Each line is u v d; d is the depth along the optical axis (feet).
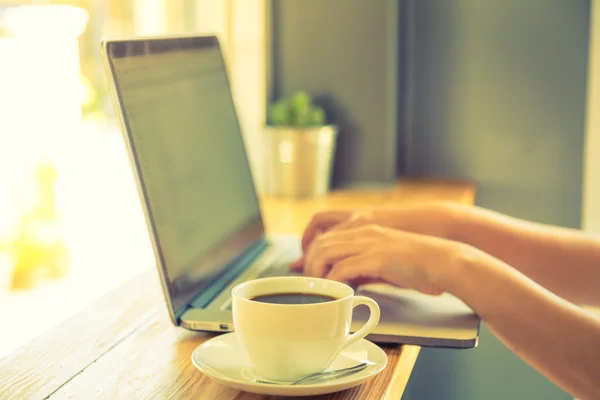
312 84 5.86
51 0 6.50
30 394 1.86
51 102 6.90
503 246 3.09
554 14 6.03
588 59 6.01
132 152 2.37
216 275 2.87
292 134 5.15
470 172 6.32
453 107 6.29
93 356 2.14
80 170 7.21
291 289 2.05
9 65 6.66
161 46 2.92
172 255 2.48
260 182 5.85
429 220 3.10
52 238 7.07
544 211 6.23
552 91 6.10
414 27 6.26
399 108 6.31
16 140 6.95
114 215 7.23
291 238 3.76
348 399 1.80
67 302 6.30
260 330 1.79
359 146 5.85
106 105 7.06
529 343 2.34
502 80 6.17
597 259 3.07
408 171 6.44
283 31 5.83
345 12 5.74
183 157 2.86
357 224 3.05
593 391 2.27
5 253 6.81
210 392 1.86
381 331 2.24
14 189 6.98
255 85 5.88
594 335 2.31
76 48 6.72
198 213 2.86
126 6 6.33
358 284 2.75
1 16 6.48
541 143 6.17
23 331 5.74
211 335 2.34
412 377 6.40
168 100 2.85
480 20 6.15
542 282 3.07
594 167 6.11
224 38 5.94
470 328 2.29
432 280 2.48
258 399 1.80
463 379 6.35
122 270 6.82
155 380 1.95
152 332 2.36
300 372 1.83
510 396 6.34
